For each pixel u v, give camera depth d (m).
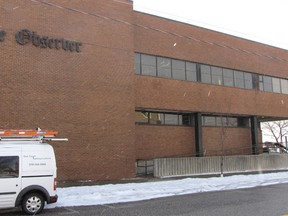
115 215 10.45
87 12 21.36
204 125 29.05
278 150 37.12
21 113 18.41
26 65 18.83
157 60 25.62
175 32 26.80
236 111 30.16
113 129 21.45
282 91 35.09
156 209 11.39
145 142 25.02
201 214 10.38
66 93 19.97
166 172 23.16
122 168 21.48
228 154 30.50
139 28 24.84
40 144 11.49
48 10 19.91
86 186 17.14
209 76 28.72
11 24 18.62
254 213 10.43
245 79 31.66
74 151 19.86
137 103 23.91
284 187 17.50
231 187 17.53
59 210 11.48
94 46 21.38
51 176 11.32
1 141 11.16
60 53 20.05
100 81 21.34
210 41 29.06
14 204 10.75
